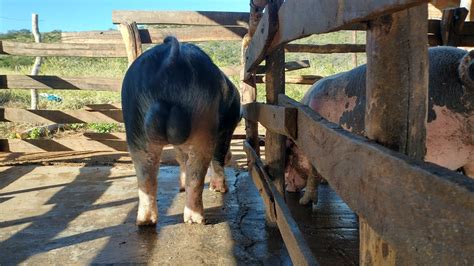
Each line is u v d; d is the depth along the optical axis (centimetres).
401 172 116
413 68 144
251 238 390
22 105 1243
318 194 541
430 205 103
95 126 1023
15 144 735
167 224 426
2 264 342
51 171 655
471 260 89
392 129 147
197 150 391
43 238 393
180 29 714
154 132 338
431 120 290
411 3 109
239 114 483
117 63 1967
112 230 411
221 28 712
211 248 370
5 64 2256
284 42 284
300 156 479
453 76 295
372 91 149
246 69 524
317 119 208
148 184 402
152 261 346
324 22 173
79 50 714
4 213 462
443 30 718
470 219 90
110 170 663
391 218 122
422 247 106
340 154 165
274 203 345
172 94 342
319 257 362
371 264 152
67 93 1507
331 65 1833
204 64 362
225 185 544
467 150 294
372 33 148
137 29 702
